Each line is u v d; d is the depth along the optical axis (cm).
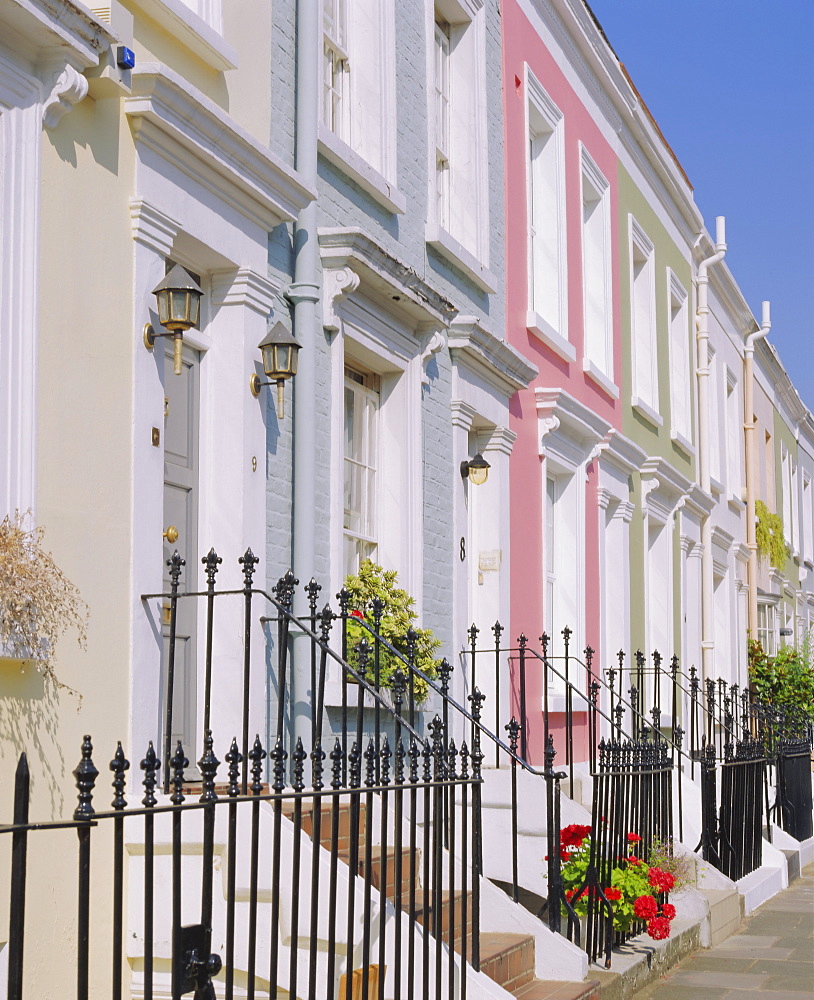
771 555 2317
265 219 664
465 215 983
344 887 536
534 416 1095
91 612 507
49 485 488
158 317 562
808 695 2094
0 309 468
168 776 535
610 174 1362
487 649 970
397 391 841
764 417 2361
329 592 721
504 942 643
